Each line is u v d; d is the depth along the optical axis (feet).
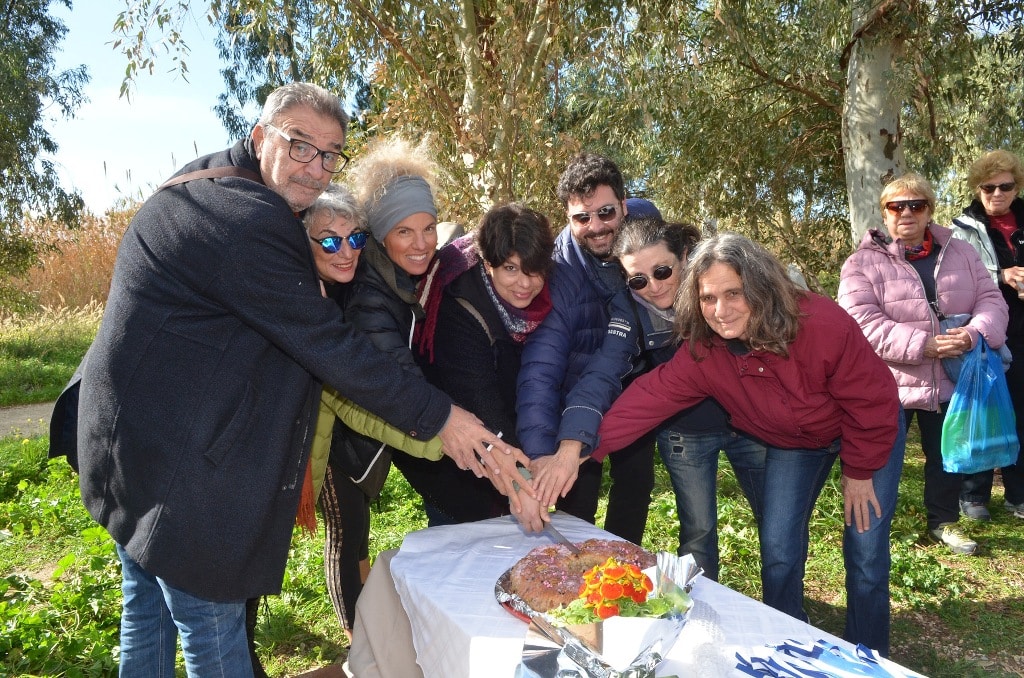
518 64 20.93
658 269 8.94
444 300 9.40
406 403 7.19
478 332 9.36
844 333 7.95
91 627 10.97
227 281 6.34
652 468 11.02
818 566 13.42
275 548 6.85
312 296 6.64
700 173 31.91
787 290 7.68
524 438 8.93
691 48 26.21
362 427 8.41
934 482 14.01
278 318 6.49
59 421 7.75
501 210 8.86
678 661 5.33
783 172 33.04
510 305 9.21
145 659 7.64
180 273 6.40
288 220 6.58
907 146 29.32
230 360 6.52
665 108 27.73
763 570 9.45
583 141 30.78
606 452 9.05
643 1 21.94
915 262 13.12
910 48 21.25
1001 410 12.46
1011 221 14.71
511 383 9.73
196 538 6.40
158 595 7.59
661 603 4.96
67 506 17.30
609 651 4.67
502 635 5.80
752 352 8.15
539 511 7.82
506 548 7.55
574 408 8.88
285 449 6.79
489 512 10.23
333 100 7.06
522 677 5.03
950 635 11.15
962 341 12.39
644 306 9.56
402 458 10.25
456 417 7.61
